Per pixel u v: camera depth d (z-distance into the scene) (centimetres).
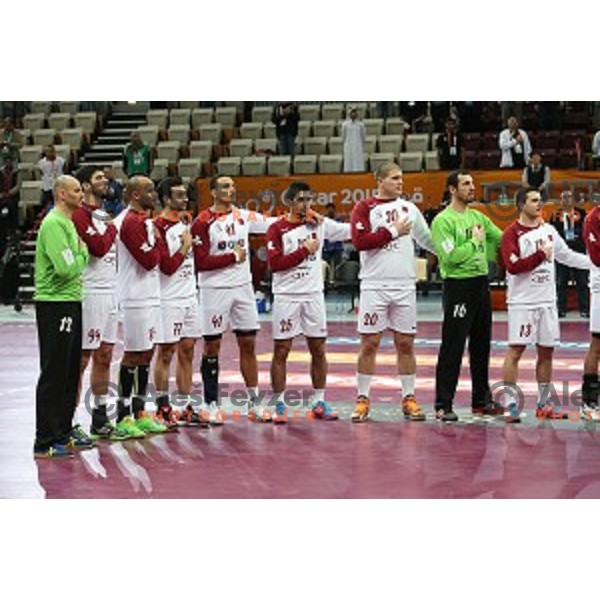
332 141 2527
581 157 2359
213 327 995
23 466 832
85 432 947
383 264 997
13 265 2295
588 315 1970
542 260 976
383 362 1412
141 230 912
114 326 927
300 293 1005
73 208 855
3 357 1551
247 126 2664
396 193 1001
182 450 888
